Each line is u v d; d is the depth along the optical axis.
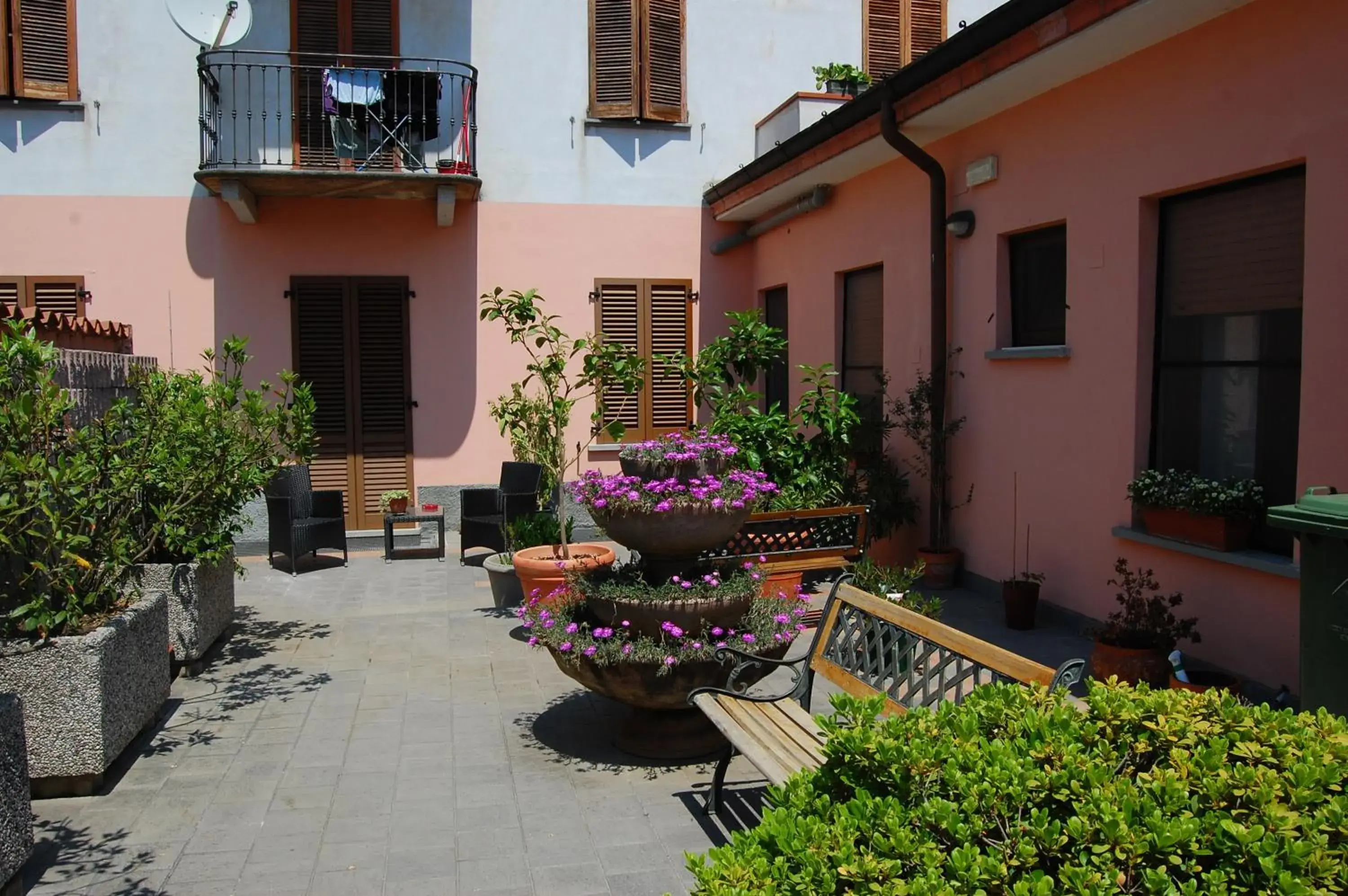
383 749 4.79
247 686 5.80
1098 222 6.09
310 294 10.53
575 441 11.21
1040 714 2.37
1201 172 5.29
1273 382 5.09
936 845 1.88
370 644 6.73
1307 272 4.67
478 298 10.85
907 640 3.74
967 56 6.32
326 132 10.48
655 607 4.27
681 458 4.41
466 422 10.87
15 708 3.31
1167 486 5.51
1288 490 5.02
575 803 4.16
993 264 7.20
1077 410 6.35
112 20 10.05
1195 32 5.31
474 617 7.55
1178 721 2.23
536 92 10.92
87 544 4.41
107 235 10.12
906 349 8.33
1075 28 5.40
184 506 5.74
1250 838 1.79
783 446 7.93
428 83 10.62
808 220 10.09
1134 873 1.82
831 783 2.29
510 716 5.26
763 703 4.05
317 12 10.45
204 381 9.97
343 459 10.70
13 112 9.95
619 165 11.17
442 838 3.85
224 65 9.84
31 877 3.55
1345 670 3.32
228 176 9.48
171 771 4.52
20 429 4.12
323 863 3.66
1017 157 6.88
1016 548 7.03
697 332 11.49
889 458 8.62
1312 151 4.64
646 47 11.00
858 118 7.76
